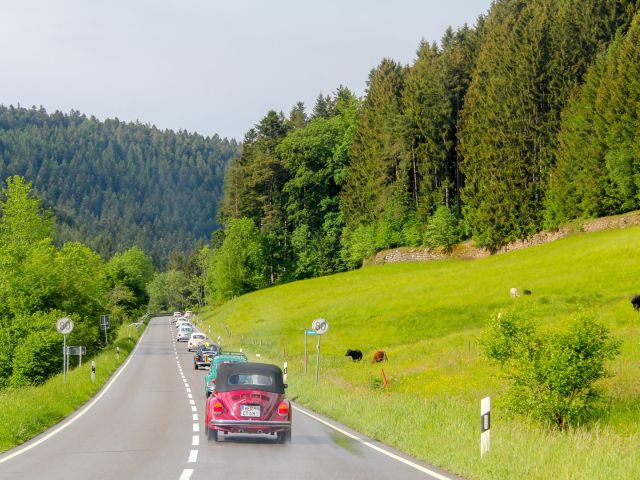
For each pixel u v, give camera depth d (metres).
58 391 37.47
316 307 99.00
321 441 23.09
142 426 27.66
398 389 42.47
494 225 122.50
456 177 143.62
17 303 82.75
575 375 28.67
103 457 19.30
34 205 92.81
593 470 14.92
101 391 45.25
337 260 162.50
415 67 153.38
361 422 26.31
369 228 150.00
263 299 129.00
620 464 15.33
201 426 27.66
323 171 171.12
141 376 57.28
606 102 110.75
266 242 169.38
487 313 74.50
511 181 121.38
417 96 145.50
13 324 77.06
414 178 147.50
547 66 128.25
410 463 18.27
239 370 23.16
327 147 173.00
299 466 17.62
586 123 114.12
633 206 106.56
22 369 72.12
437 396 37.34
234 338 91.38
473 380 42.66
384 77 166.25
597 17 131.62
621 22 132.00
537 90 127.50
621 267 79.69
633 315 57.69
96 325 95.88
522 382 29.56
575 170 113.56
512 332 30.38
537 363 28.89
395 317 80.19
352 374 50.75
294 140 174.50
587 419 30.20
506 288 82.56
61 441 23.12
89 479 15.53
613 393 33.81
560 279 80.31
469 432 21.31
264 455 19.75
